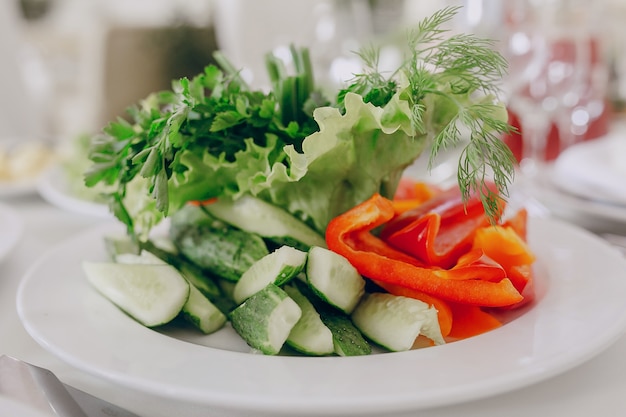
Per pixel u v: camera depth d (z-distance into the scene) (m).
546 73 0.67
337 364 0.30
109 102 1.16
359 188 0.39
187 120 0.36
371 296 0.36
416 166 0.63
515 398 0.30
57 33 2.27
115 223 0.49
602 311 0.33
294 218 0.38
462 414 0.29
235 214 0.39
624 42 0.96
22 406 0.29
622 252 0.46
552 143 0.72
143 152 0.35
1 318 0.38
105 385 0.32
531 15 0.65
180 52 1.16
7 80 1.48
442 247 0.37
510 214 0.45
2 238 0.46
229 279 0.38
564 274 0.39
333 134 0.35
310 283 0.34
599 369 0.32
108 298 0.36
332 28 0.73
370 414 0.28
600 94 0.75
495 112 0.36
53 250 0.43
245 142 0.38
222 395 0.27
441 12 0.37
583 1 0.68
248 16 0.88
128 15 2.49
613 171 0.54
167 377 0.28
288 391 0.27
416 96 0.35
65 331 0.33
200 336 0.35
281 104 0.38
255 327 0.32
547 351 0.30
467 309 0.35
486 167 0.35
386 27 1.00
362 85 0.36
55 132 1.98
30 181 0.66
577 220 0.54
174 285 0.35
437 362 0.29
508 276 0.36
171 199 0.39
